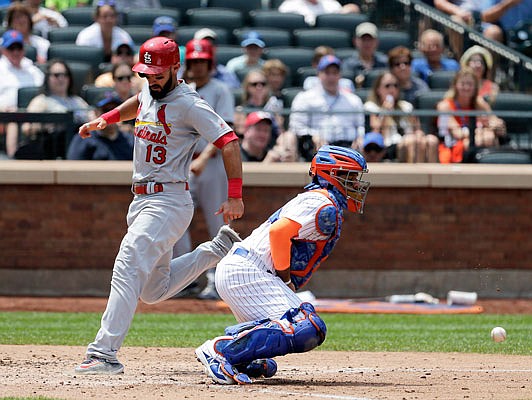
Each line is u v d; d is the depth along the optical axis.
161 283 25.45
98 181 48.69
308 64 62.06
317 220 22.31
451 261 50.69
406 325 40.59
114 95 50.00
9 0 69.19
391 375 25.39
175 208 24.73
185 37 63.22
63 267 49.19
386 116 52.25
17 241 49.09
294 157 51.12
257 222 49.25
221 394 21.12
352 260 50.16
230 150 24.45
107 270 49.25
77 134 50.28
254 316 22.84
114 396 20.70
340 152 22.91
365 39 60.59
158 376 24.30
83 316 42.34
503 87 62.88
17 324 39.00
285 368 26.98
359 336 36.69
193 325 39.47
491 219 50.81
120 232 49.22
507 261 51.00
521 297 50.97
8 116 49.91
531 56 70.69
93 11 66.94
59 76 51.50
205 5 71.88
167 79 24.42
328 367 27.36
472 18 70.50
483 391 22.14
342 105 53.09
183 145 24.80
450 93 54.22
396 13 69.12
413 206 50.34
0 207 48.91
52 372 24.78
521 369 27.09
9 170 48.31
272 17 67.44
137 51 60.66
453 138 52.50
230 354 22.73
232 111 46.06
